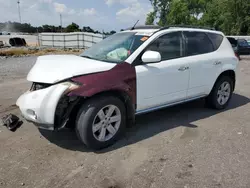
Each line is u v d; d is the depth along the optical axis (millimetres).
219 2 42594
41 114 3213
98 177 2896
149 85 3949
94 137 3412
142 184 2775
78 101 3244
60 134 4027
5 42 41531
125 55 3885
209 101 5273
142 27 4730
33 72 3545
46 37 38344
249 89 7445
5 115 4809
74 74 3252
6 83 8094
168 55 4285
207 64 4836
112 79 3461
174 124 4512
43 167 3090
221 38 5379
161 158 3312
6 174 2934
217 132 4160
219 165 3141
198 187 2719
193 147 3623
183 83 4492
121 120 3695
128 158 3314
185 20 49656
